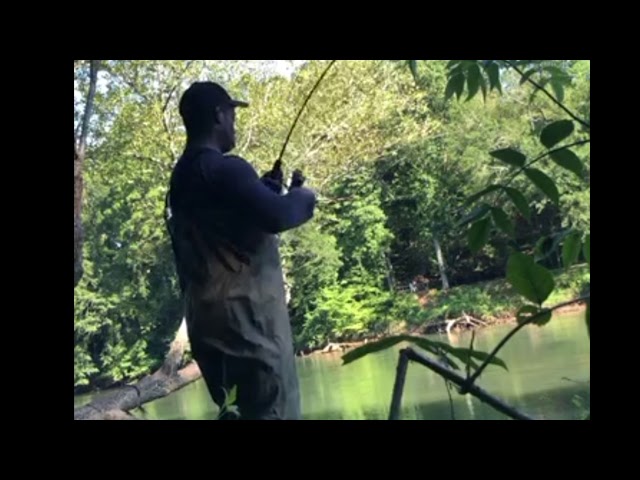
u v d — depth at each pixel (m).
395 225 19.23
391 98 18.78
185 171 2.74
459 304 12.62
